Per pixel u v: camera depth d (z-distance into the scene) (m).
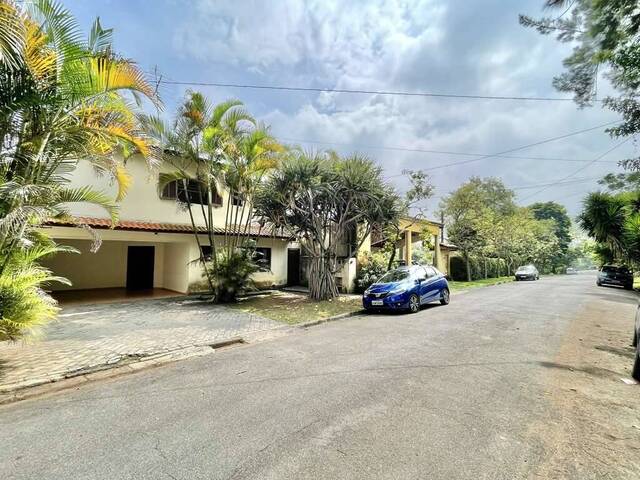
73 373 5.45
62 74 5.43
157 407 4.20
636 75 8.15
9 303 5.06
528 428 3.58
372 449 3.18
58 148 5.83
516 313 11.19
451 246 27.50
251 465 2.95
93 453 3.18
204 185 13.39
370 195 13.12
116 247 16.03
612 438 3.40
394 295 11.02
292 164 13.05
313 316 10.58
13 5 4.55
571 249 67.69
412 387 4.73
